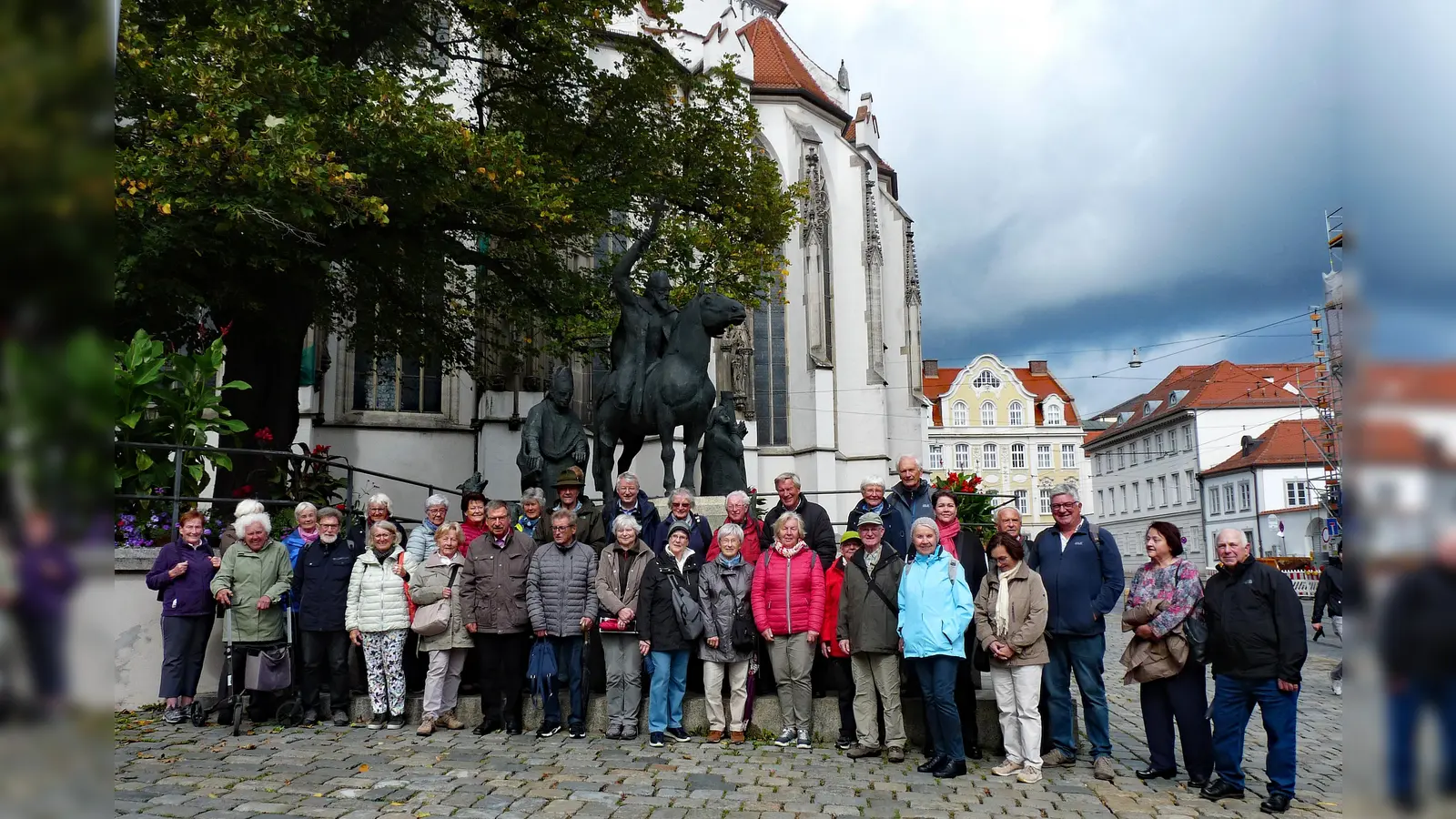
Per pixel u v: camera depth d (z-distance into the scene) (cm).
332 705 823
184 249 1203
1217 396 5856
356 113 1168
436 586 809
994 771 708
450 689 826
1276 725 629
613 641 809
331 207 1105
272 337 1437
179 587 809
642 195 1661
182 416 1017
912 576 726
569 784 639
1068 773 726
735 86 1712
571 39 1545
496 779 647
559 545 816
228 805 561
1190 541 5806
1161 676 688
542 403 1096
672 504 870
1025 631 695
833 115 3591
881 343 3544
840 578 802
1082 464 7512
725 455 1077
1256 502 5031
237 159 1045
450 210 1411
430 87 1286
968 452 7494
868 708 753
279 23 1177
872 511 788
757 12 4366
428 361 1812
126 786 593
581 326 1602
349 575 830
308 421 2141
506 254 1652
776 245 1770
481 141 1259
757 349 3284
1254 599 643
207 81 1041
